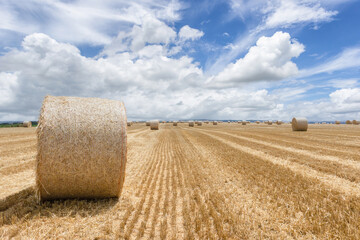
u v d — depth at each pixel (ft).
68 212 16.14
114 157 18.72
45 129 17.54
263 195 19.83
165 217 15.66
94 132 18.57
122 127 19.36
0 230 13.51
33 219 15.02
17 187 21.61
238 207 17.37
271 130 114.11
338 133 85.20
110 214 16.22
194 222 14.94
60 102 19.20
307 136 74.49
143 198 19.48
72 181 18.20
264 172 28.04
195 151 46.70
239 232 13.62
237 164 32.99
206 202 18.53
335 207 16.99
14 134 78.48
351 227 13.52
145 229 14.12
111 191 19.36
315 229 13.92
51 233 13.48
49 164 17.51
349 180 24.71
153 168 31.14
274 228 14.11
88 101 20.30
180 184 23.44
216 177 26.17
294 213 15.93
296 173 27.45
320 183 22.99
